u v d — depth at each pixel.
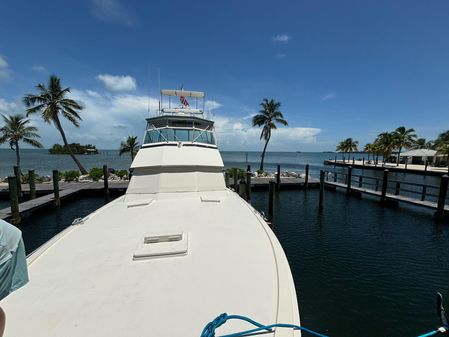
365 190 18.88
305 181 23.31
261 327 2.30
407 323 5.93
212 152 8.92
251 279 3.17
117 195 19.56
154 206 6.46
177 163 7.95
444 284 7.50
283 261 3.60
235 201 7.24
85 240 4.28
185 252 3.74
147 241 4.12
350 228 12.68
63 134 27.08
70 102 26.70
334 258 9.20
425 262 8.89
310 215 15.17
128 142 33.75
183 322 2.44
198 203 6.79
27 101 25.38
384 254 9.55
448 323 2.92
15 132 25.61
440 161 49.44
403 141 49.72
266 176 28.89
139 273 3.24
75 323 2.40
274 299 2.81
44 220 13.78
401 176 39.94
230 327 2.38
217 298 2.79
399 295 6.96
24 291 2.87
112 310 2.57
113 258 3.62
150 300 2.73
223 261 3.59
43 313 2.53
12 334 2.27
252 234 4.64
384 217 14.47
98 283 3.02
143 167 7.88
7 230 1.47
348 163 65.69
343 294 7.02
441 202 13.21
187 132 9.16
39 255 3.69
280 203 18.41
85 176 25.00
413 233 11.84
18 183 17.67
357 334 5.60
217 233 4.64
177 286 2.99
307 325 5.86
